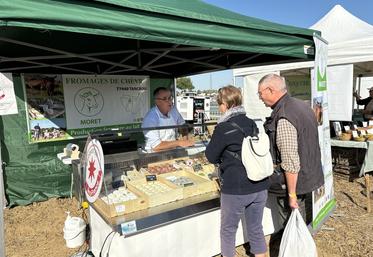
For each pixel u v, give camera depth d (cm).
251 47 232
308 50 286
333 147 542
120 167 254
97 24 148
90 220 257
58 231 343
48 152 425
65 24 138
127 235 204
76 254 270
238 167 207
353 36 550
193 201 237
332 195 362
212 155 208
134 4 161
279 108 231
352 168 511
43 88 412
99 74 451
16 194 413
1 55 327
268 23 256
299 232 225
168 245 223
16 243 317
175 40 182
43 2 132
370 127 512
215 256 257
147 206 221
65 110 430
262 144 202
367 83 952
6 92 384
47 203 423
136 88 489
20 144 406
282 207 270
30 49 311
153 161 276
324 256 274
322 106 317
